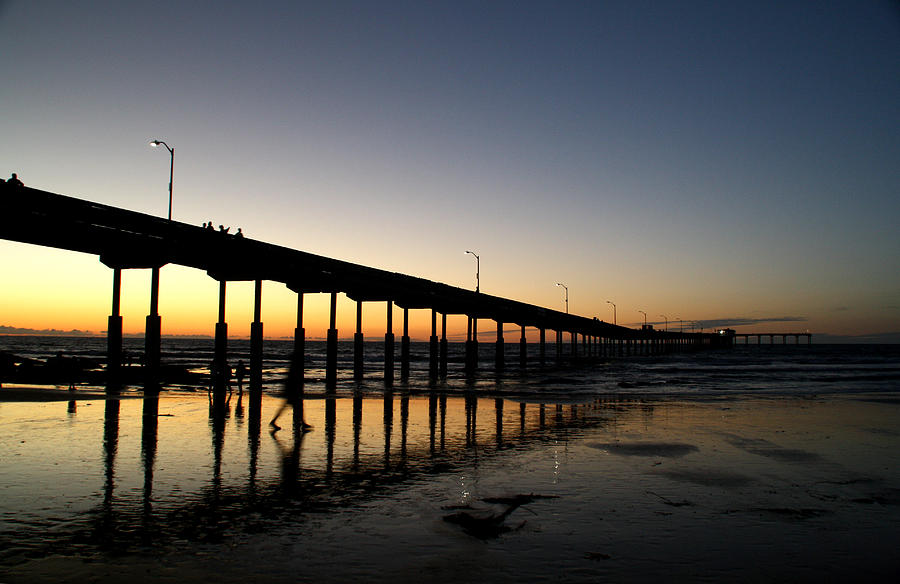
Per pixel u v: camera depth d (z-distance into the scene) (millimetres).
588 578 7914
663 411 28391
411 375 66312
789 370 77875
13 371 39219
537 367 94562
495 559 8578
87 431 19094
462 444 18234
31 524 9898
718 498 12125
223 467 14344
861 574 8180
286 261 40188
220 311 39031
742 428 22625
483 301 72000
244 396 33031
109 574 7898
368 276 49375
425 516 10625
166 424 20953
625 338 168625
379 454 16344
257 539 9344
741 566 8430
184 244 34594
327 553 8758
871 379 57875
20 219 28328
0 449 16016
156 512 10664
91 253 34438
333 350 46719
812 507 11539
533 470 14555
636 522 10422
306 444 17688
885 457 16859
